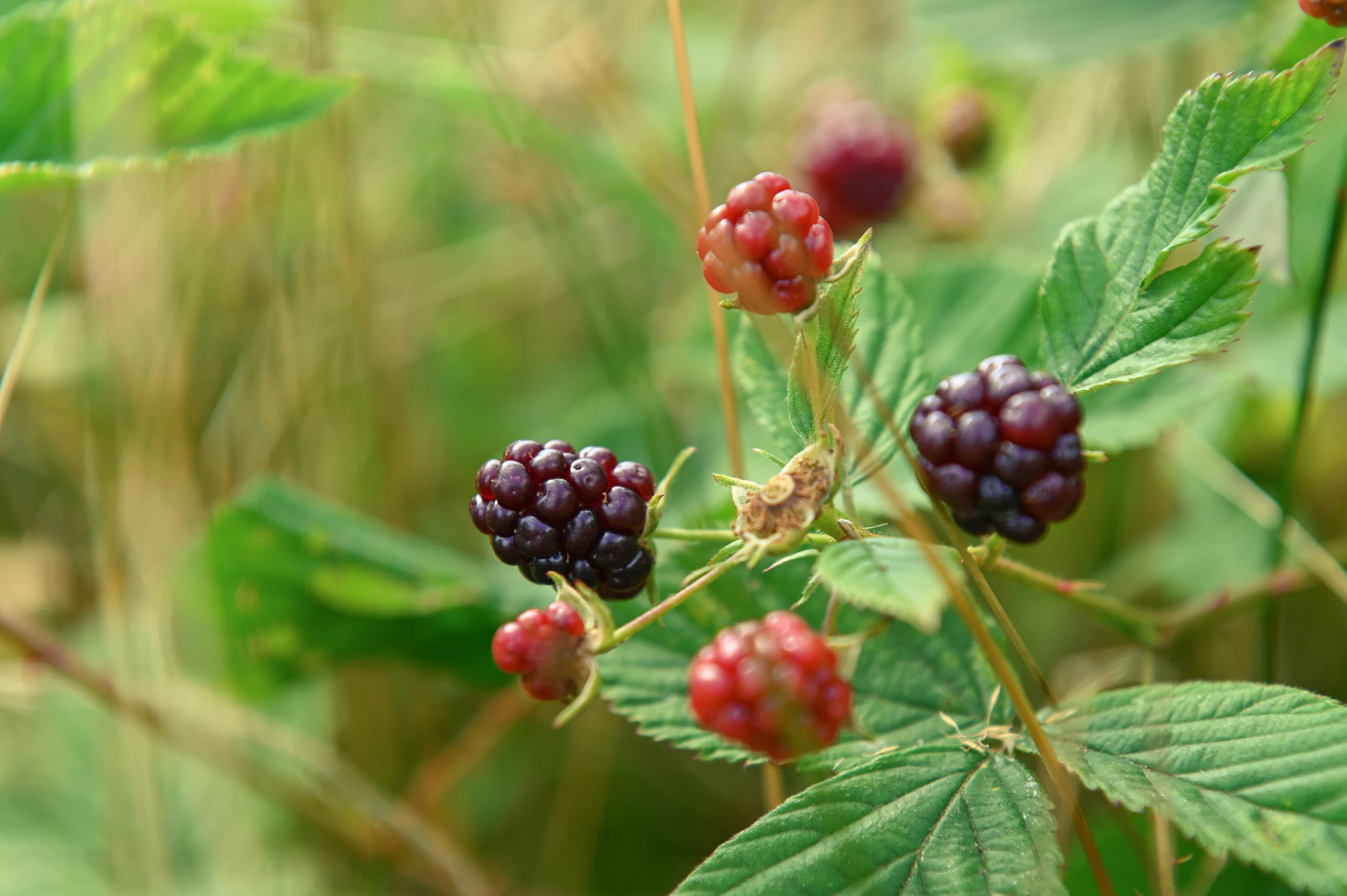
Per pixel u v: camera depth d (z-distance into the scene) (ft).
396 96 1.87
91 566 1.72
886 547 0.91
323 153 1.57
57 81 1.17
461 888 1.35
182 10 1.37
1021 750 0.99
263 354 1.61
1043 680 1.03
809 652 0.90
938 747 1.00
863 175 1.69
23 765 1.59
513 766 1.62
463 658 1.41
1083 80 1.83
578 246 1.77
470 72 1.60
